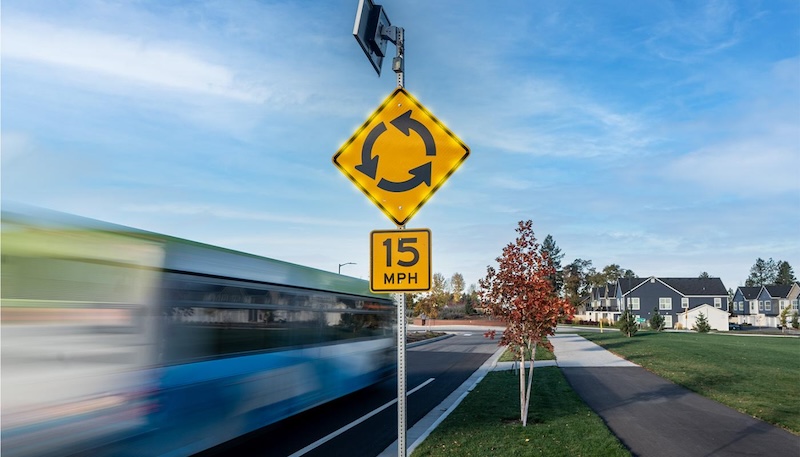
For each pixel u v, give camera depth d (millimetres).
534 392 14094
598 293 102250
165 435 6277
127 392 5723
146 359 6020
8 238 4664
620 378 17234
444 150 4441
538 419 10500
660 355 25078
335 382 11477
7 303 4609
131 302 5859
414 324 71438
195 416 6828
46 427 4836
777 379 16609
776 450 8305
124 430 5664
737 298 103125
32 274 4824
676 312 85875
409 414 11945
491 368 21062
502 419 10516
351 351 12445
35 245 4871
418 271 4227
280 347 9156
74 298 5195
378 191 4477
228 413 7555
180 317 6621
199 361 6953
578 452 7871
